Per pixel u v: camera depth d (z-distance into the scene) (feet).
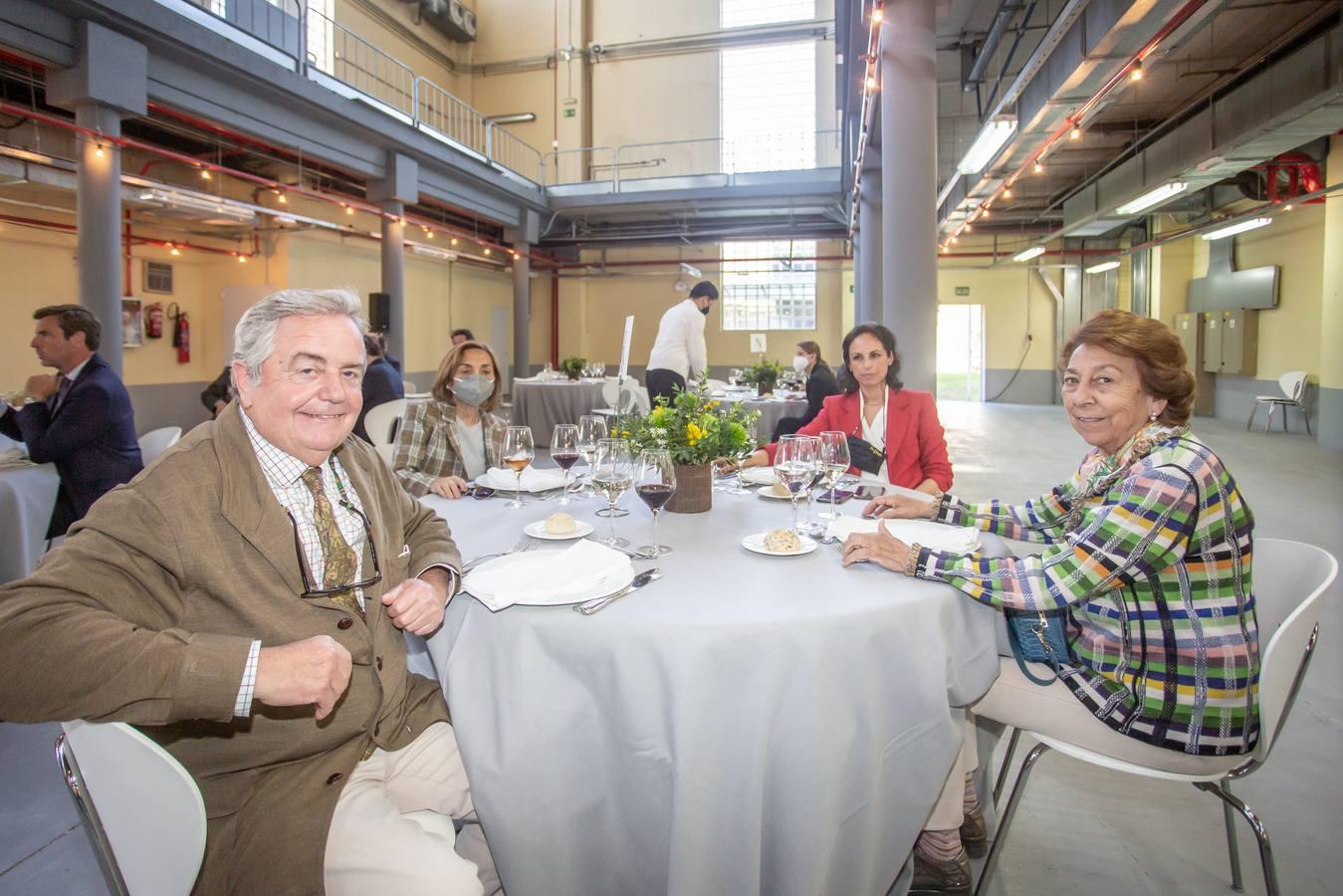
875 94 17.95
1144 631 4.15
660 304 46.80
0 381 24.07
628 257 46.93
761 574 4.17
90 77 17.21
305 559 3.58
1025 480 21.35
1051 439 30.14
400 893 3.28
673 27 42.14
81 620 2.84
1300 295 29.78
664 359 17.72
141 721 2.83
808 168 36.19
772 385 22.77
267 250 30.68
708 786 3.42
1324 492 18.66
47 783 6.30
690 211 40.57
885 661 3.74
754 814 3.43
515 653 3.58
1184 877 5.22
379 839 3.41
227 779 3.46
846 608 3.62
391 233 29.40
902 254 14.73
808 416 16.74
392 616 3.67
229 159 28.22
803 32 40.57
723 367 46.44
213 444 3.52
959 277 46.55
